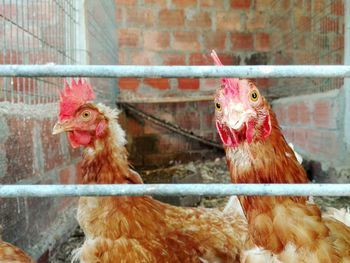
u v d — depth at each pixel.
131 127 1.72
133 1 1.74
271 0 1.77
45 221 0.72
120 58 1.76
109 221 0.57
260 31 1.79
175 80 1.77
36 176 0.68
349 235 0.43
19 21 0.64
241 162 0.43
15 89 0.62
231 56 1.80
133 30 1.76
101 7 1.26
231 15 1.78
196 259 0.56
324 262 0.40
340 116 1.05
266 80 1.75
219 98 0.43
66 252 0.74
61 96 0.60
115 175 0.60
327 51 1.27
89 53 1.02
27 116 0.65
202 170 1.46
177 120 1.75
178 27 1.77
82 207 0.59
